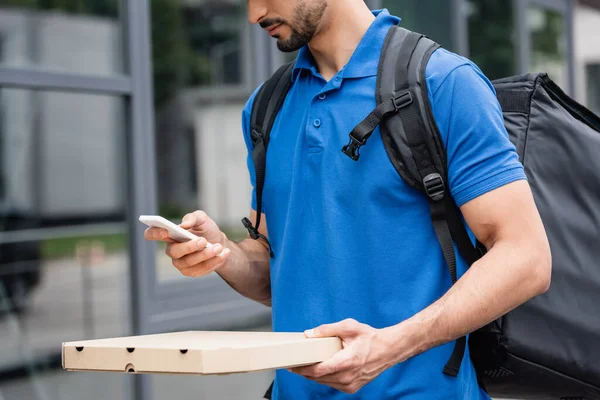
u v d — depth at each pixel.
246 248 2.23
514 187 1.83
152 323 4.02
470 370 1.97
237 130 4.57
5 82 3.52
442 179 1.87
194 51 4.37
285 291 2.03
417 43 1.96
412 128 1.87
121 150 4.03
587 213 2.19
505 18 6.46
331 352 1.69
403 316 1.89
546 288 1.86
